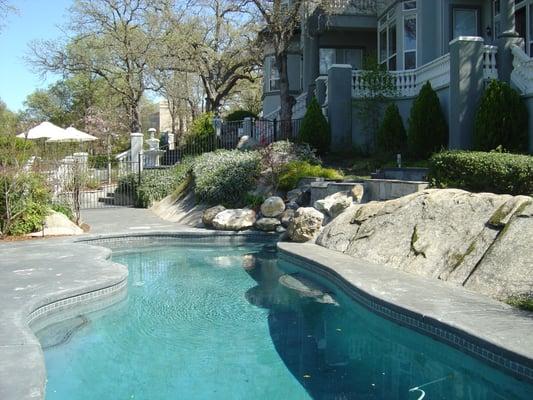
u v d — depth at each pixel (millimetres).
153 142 26641
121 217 16938
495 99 12953
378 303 6398
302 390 4660
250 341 6051
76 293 7121
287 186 14672
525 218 7203
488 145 12938
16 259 9312
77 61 33375
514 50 13922
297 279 9117
